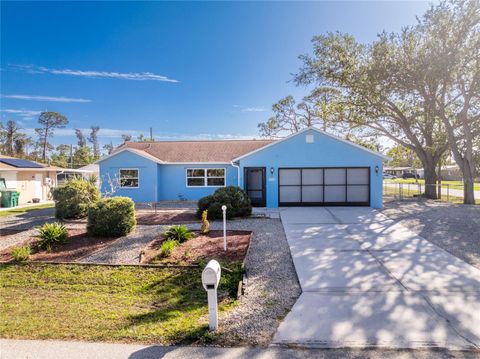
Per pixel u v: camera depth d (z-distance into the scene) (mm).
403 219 11578
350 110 21938
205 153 20438
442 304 4453
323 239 8578
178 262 6809
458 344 3395
